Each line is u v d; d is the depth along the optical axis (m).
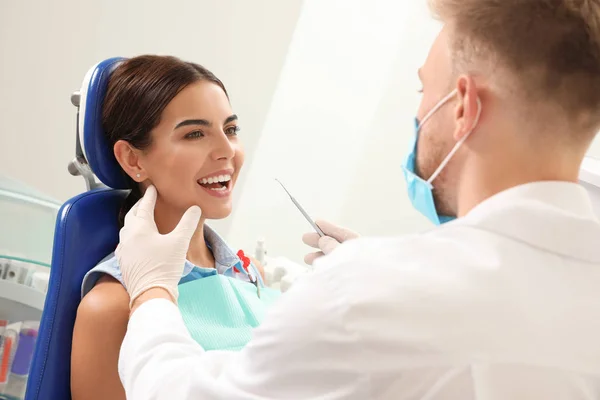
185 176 1.30
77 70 2.21
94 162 1.33
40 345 1.23
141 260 1.13
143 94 1.28
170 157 1.29
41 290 1.44
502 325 0.62
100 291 1.22
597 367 0.66
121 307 1.20
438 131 0.75
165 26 2.19
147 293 1.09
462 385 0.62
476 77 0.69
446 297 0.63
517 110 0.67
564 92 0.65
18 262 1.42
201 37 2.20
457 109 0.71
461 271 0.64
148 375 0.82
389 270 0.65
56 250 1.27
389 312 0.63
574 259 0.68
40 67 2.20
